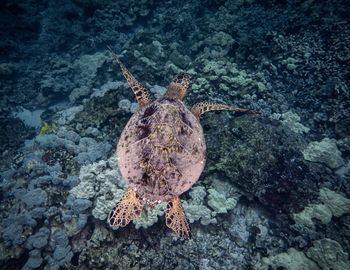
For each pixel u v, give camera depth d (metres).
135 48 5.99
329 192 3.46
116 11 7.24
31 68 6.61
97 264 2.81
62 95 6.21
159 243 2.97
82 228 3.01
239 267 3.06
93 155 3.67
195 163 1.50
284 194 3.40
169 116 1.49
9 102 5.99
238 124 3.81
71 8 7.52
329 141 4.12
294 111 4.73
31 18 7.39
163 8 7.45
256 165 3.44
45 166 3.57
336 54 4.94
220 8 6.83
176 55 5.64
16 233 2.98
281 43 5.45
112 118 4.07
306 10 5.92
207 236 3.17
